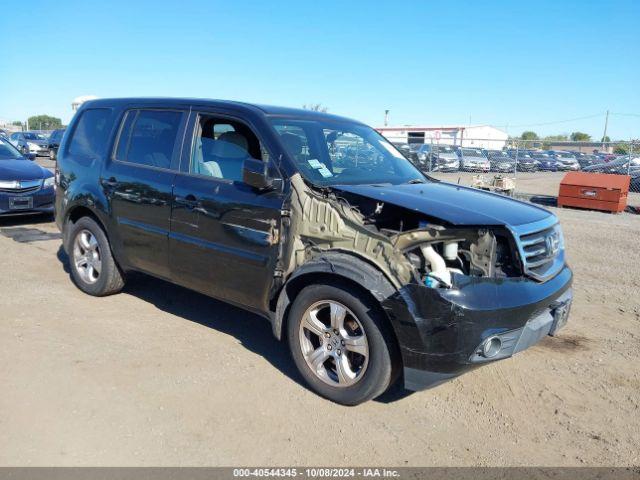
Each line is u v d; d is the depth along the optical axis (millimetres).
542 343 5023
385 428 3541
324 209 3719
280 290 3994
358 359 3768
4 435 3229
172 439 3293
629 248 9648
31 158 13969
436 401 3918
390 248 3430
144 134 5137
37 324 4883
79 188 5547
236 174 4344
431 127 45219
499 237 3646
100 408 3574
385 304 3393
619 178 15148
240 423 3506
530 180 26984
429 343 3330
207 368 4223
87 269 5770
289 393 3908
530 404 3930
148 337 4758
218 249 4273
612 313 5941
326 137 4695
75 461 3033
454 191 4387
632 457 3344
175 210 4570
